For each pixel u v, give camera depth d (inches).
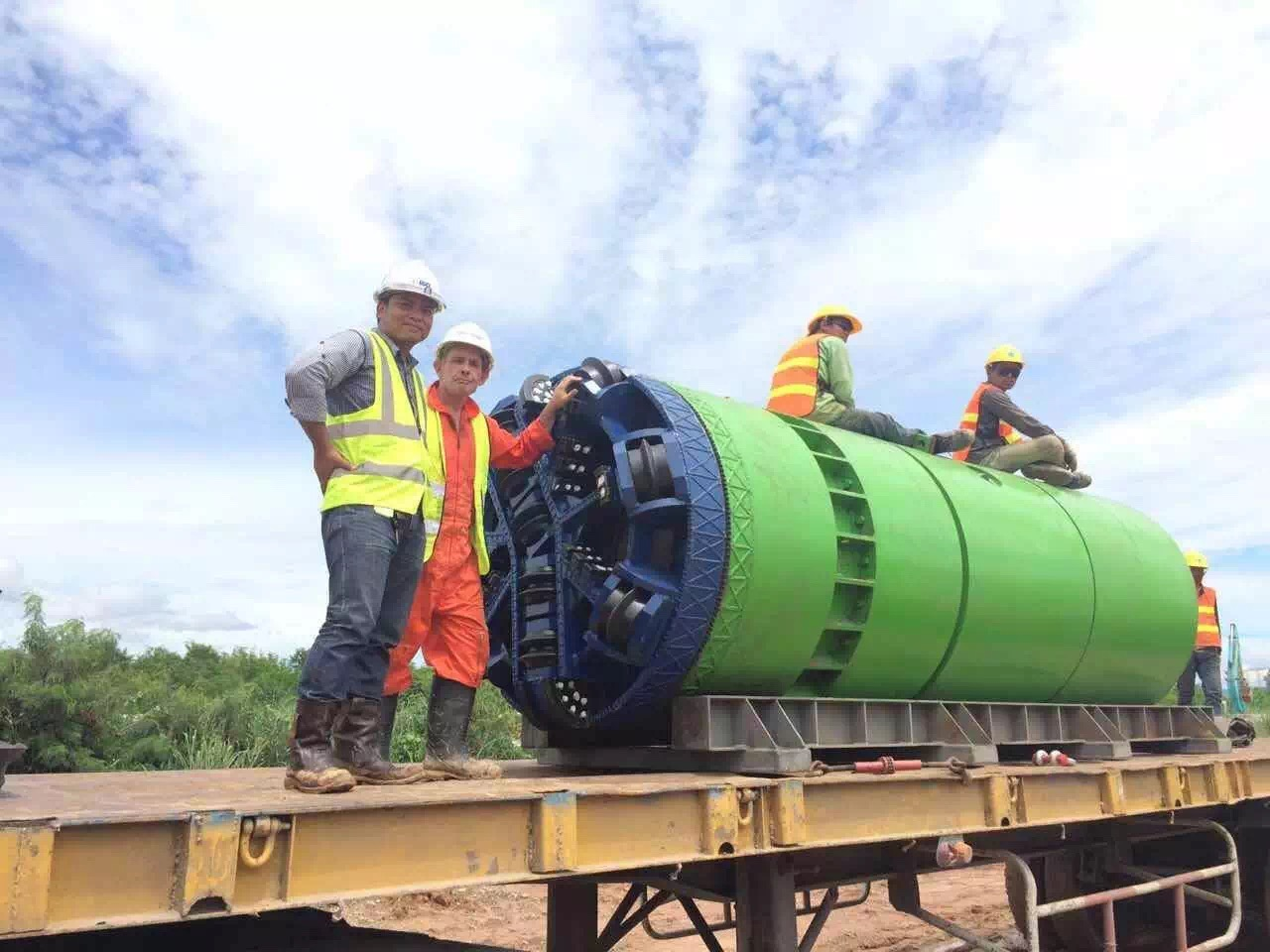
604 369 214.2
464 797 117.6
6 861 85.5
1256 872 292.8
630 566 191.3
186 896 94.4
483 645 179.9
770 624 195.2
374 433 155.5
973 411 335.3
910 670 231.0
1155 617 297.0
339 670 144.4
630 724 208.1
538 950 328.2
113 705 485.4
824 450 233.1
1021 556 253.4
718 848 143.1
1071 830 256.1
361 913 367.6
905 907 198.2
